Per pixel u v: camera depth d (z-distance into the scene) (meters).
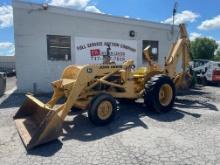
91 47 12.59
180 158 4.23
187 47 9.05
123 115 7.12
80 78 6.02
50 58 11.75
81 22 12.23
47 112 5.35
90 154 4.47
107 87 6.96
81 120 6.63
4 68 35.91
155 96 7.14
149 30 14.24
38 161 4.26
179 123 6.23
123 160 4.20
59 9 11.66
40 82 11.67
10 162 4.25
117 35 13.26
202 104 8.59
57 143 5.02
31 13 11.24
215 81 14.97
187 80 9.30
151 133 5.49
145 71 7.86
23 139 5.04
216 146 4.72
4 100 9.73
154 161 4.14
